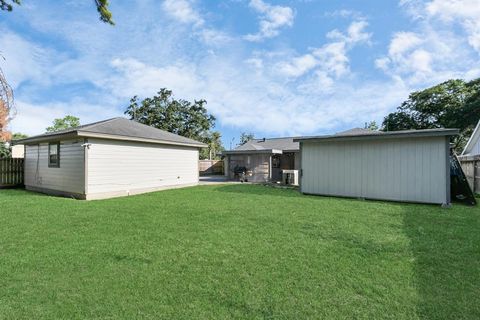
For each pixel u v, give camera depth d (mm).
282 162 18766
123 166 9758
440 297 2479
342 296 2506
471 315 2215
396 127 25547
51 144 10109
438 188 7312
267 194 9320
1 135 4555
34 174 11086
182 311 2283
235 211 6156
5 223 5078
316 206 6809
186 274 2947
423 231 4512
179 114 27781
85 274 2938
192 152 12930
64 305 2355
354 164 8656
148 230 4609
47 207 6742
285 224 4977
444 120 22016
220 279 2834
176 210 6312
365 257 3396
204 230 4598
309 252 3564
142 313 2252
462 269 3049
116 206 6902
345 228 4699
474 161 9828
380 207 6727
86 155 8648
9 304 2359
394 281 2775
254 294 2543
